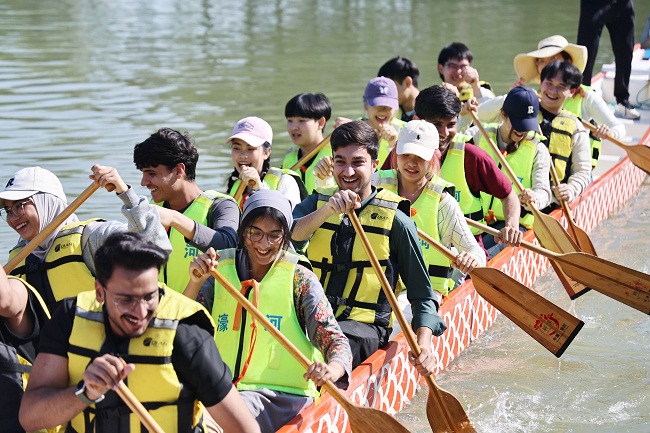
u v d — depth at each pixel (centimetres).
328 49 2361
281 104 1714
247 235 563
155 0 3341
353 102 1741
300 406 571
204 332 440
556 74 1054
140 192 1191
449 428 620
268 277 571
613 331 881
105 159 1330
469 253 729
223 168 1297
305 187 925
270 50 2339
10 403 493
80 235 582
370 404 654
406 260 651
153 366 426
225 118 1598
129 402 414
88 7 3105
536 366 806
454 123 841
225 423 444
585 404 737
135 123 1546
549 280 1031
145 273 410
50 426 421
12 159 1316
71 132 1476
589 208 1151
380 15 3038
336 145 661
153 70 2031
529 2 3275
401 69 1108
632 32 1467
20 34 2478
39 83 1850
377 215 655
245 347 569
